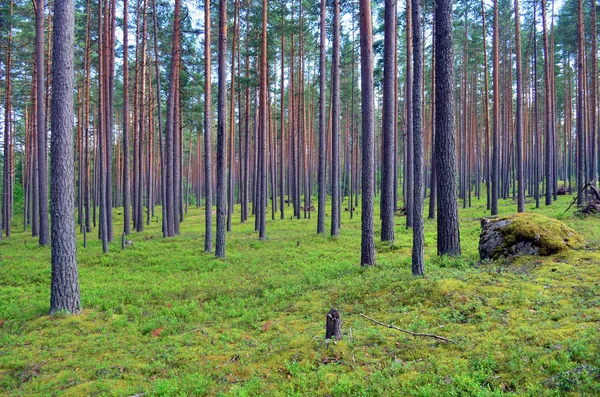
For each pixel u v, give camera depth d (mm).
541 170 43656
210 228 18906
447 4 10773
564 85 41031
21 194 45094
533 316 6227
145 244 21641
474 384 4352
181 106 29688
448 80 10898
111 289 12406
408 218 22766
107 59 23844
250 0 28984
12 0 26094
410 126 22906
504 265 9438
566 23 29922
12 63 29938
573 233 10211
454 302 7414
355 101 43000
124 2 23875
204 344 7691
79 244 22688
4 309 10570
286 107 47906
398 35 30609
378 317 7613
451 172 11133
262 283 12289
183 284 12969
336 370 5629
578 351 4633
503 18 31453
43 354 7727
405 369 5234
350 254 16312
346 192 53938
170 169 25078
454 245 11227
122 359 7328
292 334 7527
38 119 23266
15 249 21953
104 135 24906
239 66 29906
